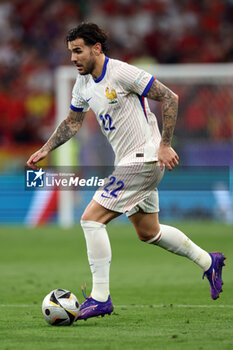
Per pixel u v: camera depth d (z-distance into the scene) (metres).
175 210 57.38
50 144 19.67
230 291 25.08
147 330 16.48
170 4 74.75
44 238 47.88
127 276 30.00
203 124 57.31
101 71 17.73
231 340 14.96
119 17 74.81
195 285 27.05
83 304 17.69
